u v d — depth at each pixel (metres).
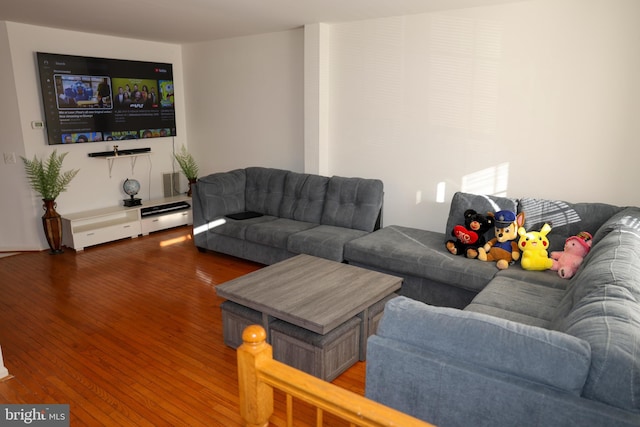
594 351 1.44
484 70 3.85
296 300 2.70
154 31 5.09
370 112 4.56
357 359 2.85
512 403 1.51
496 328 1.60
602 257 2.27
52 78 4.89
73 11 4.06
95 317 3.46
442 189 4.27
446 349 1.67
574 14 3.40
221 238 4.73
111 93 5.43
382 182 4.38
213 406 2.43
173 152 6.30
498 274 3.14
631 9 3.19
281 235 4.21
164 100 6.00
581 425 1.41
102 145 5.50
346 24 4.52
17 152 4.86
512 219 3.36
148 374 2.72
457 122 4.07
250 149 5.76
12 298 3.79
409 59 4.22
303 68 5.01
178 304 3.69
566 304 2.24
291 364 2.67
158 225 5.76
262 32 5.18
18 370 2.75
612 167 3.44
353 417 1.21
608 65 3.34
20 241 5.07
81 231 5.03
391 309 1.83
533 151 3.75
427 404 1.69
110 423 2.30
